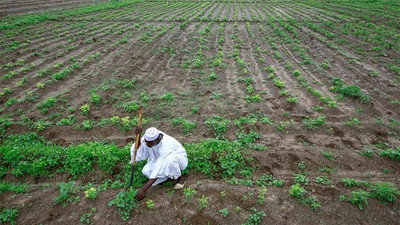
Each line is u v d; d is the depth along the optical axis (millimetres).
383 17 20891
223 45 14555
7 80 9828
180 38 15898
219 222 4039
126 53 12906
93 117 7332
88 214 4164
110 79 9711
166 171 4426
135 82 9625
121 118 7266
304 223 4051
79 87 9203
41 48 14000
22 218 4148
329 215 4176
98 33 17234
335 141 6129
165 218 4109
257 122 6812
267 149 5789
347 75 10172
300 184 4840
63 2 30828
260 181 4930
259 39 15883
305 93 8719
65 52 13328
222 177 5168
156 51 13203
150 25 19250
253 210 4215
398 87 9000
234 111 7520
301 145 5977
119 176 5152
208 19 21406
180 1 34438
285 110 7641
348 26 18312
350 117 7156
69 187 4645
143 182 4988
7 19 20109
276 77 10102
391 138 6211
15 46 13984
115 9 27547
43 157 5445
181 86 9367
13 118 7270
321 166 5340
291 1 33562
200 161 5371
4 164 5449
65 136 6508
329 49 13633
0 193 4711
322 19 21203
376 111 7410
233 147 5738
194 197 4488
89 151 5531
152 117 7277
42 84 9055
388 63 11367
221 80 9883
